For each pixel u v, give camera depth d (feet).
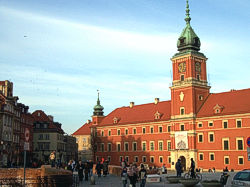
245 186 93.81
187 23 355.97
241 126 292.20
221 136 304.91
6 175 124.36
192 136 323.98
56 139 433.48
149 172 210.79
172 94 349.41
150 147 378.73
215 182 116.57
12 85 347.36
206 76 350.02
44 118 449.89
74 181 128.98
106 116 466.70
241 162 287.07
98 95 480.23
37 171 124.36
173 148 340.39
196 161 320.09
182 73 342.23
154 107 409.08
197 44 347.36
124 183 123.95
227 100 322.34
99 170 187.52
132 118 416.87
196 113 330.34
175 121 341.62
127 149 407.03
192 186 127.13
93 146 449.48
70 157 511.40
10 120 318.45
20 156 341.21
